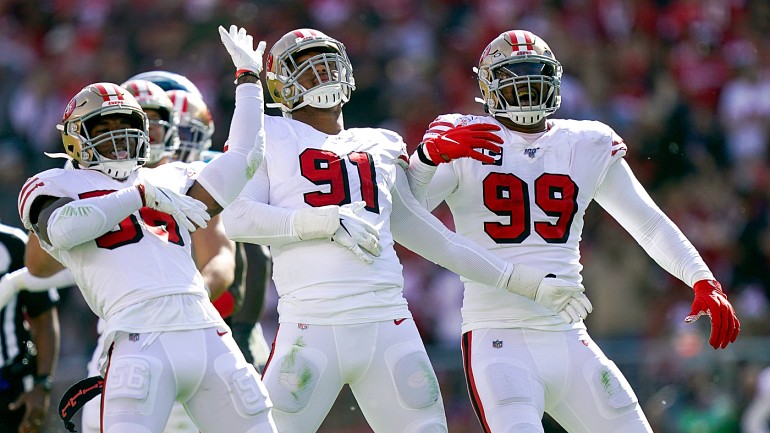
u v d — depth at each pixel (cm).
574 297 1653
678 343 2992
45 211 1466
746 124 4075
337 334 1566
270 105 1730
